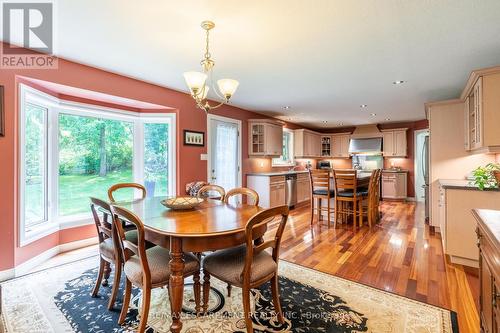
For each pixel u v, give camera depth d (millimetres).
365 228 4250
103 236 2201
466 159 3756
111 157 3777
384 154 7410
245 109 5457
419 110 5539
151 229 1612
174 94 3990
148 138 4121
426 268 2682
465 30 2168
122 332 1713
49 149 3113
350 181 4250
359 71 3166
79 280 2424
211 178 4609
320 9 1864
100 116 3613
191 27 2123
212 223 1740
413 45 2449
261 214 1566
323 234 3918
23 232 2607
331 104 4984
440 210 3613
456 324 1766
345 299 2098
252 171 5699
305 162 8008
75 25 2098
